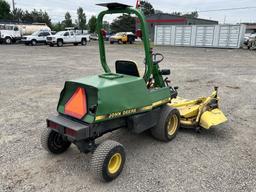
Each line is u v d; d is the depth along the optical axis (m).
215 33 32.91
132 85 3.86
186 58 19.36
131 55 20.31
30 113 6.28
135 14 4.03
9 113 6.26
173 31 36.53
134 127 3.98
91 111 3.47
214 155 4.38
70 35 30.52
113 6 4.05
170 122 4.84
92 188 3.44
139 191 3.39
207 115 5.02
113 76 3.97
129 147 4.58
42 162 4.05
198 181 3.63
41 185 3.49
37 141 4.77
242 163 4.13
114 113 3.60
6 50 23.73
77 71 12.53
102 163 3.37
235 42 31.73
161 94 4.47
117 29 56.09
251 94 8.55
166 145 4.68
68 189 3.42
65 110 3.78
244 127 5.64
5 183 3.52
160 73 4.80
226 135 5.20
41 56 19.11
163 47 33.03
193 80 10.73
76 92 3.69
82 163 4.03
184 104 5.53
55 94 8.05
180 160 4.18
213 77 11.48
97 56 19.59
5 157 4.18
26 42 30.64
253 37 30.16
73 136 3.40
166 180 3.64
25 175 3.71
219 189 3.47
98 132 3.59
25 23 41.53
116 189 3.43
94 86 3.47
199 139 4.97
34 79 10.42
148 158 4.22
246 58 19.75
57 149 4.22
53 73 11.90
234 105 7.25
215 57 20.41
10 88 8.81
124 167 3.94
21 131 5.20
